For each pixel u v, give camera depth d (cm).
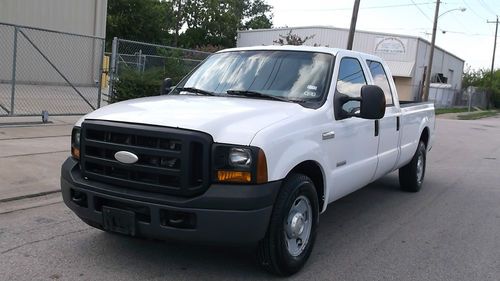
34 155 835
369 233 603
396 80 4859
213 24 5950
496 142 1866
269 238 427
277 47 577
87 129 440
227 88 541
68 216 589
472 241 592
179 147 398
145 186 411
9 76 2241
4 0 2191
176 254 490
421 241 582
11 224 553
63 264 455
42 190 672
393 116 676
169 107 454
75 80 2425
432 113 891
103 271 445
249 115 434
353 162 560
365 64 624
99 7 2611
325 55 552
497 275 488
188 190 397
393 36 4853
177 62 1534
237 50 597
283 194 429
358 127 562
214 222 393
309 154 455
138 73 1391
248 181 397
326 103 506
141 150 410
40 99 1622
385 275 475
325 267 486
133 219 410
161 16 5094
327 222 643
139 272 446
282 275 452
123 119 425
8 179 698
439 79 5812
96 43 2514
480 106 6988
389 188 870
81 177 450
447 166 1169
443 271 492
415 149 797
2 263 450
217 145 398
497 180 1009
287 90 518
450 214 712
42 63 2338
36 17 2327
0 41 2194
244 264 475
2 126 1077
